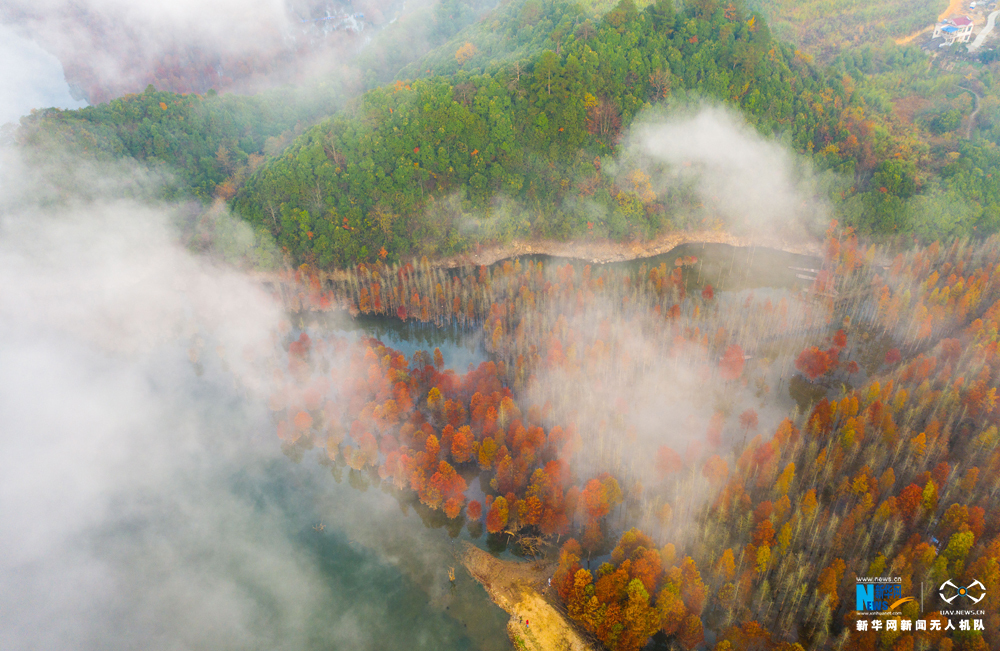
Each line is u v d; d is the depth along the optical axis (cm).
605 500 13300
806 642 11300
